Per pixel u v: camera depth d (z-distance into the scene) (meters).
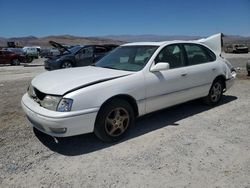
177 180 3.33
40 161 3.83
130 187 3.21
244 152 4.04
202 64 5.91
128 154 4.01
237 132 4.80
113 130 4.38
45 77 4.72
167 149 4.15
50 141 4.49
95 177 3.42
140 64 4.94
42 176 3.46
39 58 36.62
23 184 3.30
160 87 4.93
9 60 22.56
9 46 53.50
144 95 4.70
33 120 4.25
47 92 4.10
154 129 4.96
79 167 3.67
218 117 5.62
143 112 4.80
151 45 5.32
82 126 4.02
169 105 5.25
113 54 5.68
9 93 8.30
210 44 7.03
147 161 3.79
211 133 4.76
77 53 15.12
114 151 4.11
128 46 5.67
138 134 4.75
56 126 3.88
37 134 4.77
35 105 4.27
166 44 5.30
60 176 3.46
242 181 3.29
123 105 4.43
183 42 5.68
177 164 3.70
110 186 3.23
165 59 5.17
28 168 3.65
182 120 5.44
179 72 5.28
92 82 4.22
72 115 3.89
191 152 4.04
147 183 3.28
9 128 5.07
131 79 4.54
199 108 6.24
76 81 4.25
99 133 4.27
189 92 5.58
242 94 7.71
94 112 4.08
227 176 3.40
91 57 14.88
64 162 3.80
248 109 6.19
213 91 6.30
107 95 4.19
